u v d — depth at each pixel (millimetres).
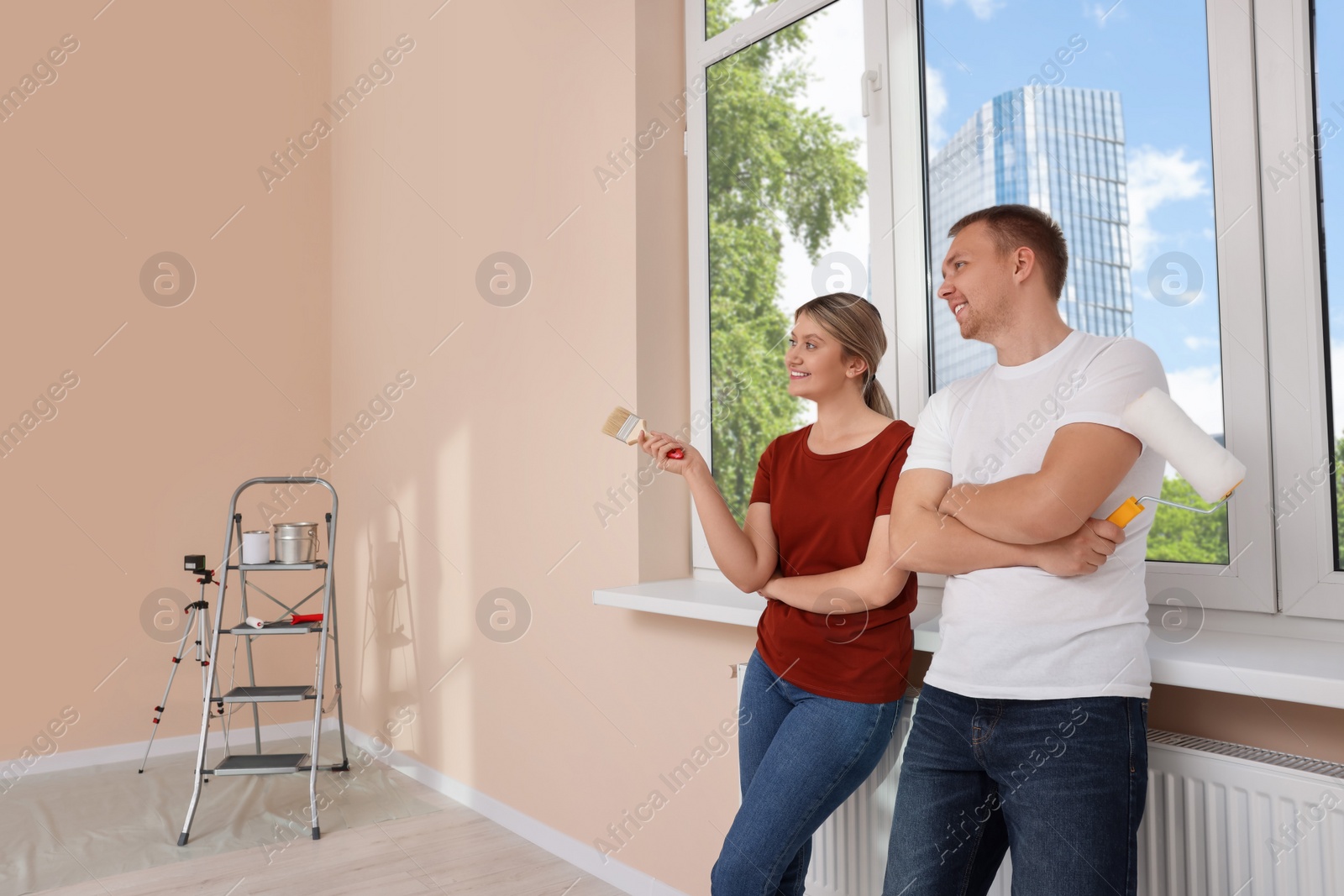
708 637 2225
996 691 1212
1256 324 1490
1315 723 1308
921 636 1621
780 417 2309
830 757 1478
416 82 3586
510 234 3004
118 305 3764
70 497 3633
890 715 1517
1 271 3553
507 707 2967
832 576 1518
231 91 4051
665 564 2469
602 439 2566
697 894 2248
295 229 4168
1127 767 1146
